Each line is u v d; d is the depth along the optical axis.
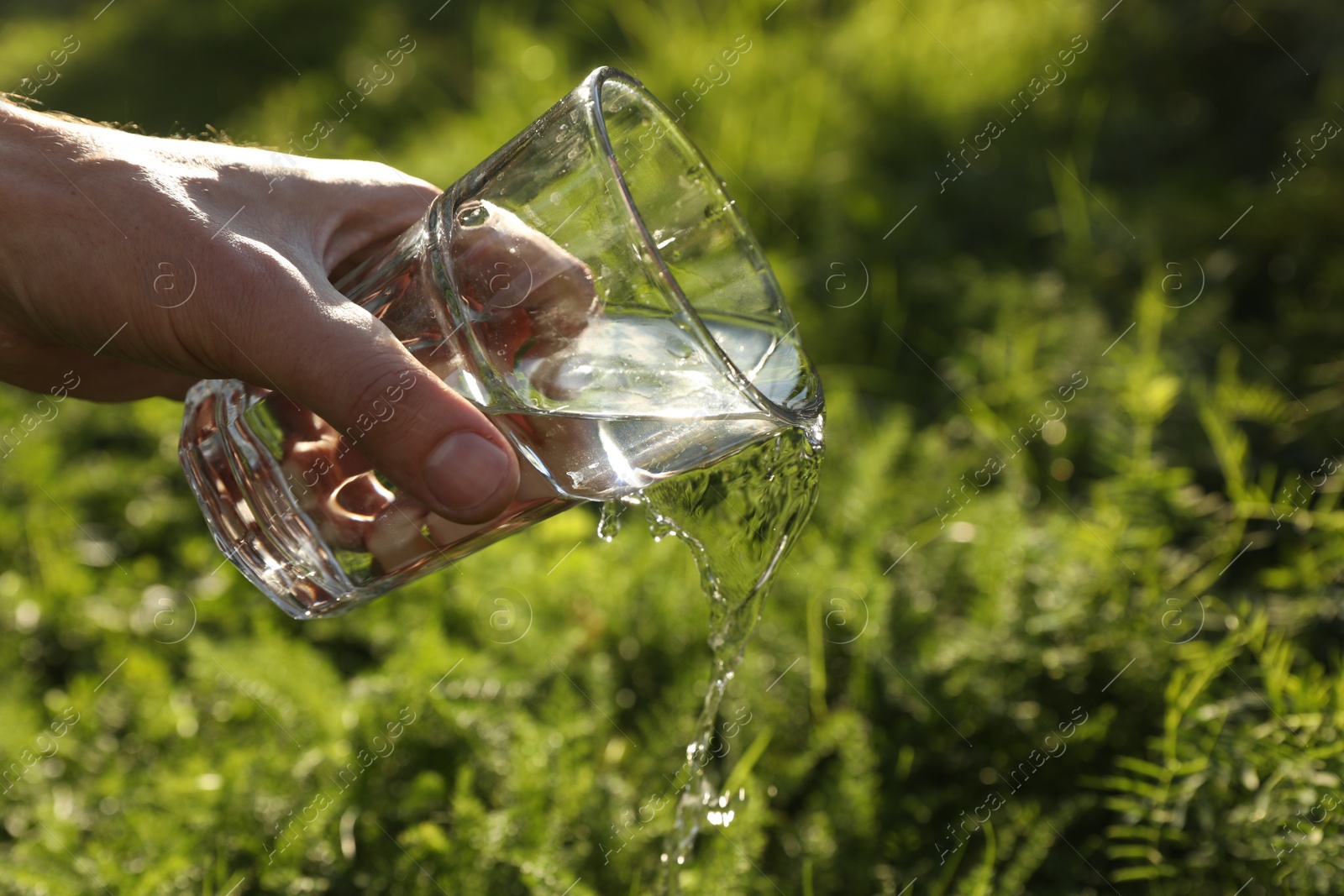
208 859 0.72
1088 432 0.88
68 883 0.72
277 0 1.82
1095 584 0.77
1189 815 0.72
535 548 0.84
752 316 0.68
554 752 0.74
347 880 0.72
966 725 0.76
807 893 0.71
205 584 0.85
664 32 1.48
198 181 0.67
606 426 0.64
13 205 0.66
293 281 0.65
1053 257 1.08
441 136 1.38
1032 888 0.73
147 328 0.66
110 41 1.89
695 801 0.71
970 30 1.39
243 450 0.67
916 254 1.07
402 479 0.65
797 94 1.25
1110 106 1.27
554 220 0.64
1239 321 0.99
